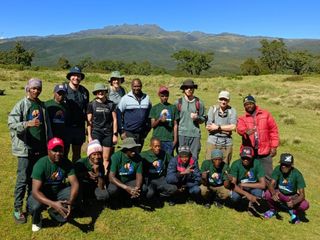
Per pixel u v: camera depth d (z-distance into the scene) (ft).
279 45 365.81
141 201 28.66
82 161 25.77
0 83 96.37
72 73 26.86
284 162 28.09
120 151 26.76
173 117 30.01
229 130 29.86
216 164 28.07
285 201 28.91
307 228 28.60
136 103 28.94
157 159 28.19
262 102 95.55
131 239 24.31
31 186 24.59
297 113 78.69
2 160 34.12
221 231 26.50
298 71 361.71
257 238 26.25
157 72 322.75
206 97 97.19
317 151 51.11
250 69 320.91
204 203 29.71
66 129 27.14
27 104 22.93
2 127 46.50
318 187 38.14
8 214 25.07
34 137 23.36
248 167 28.55
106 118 28.17
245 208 30.07
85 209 26.48
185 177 28.32
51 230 23.81
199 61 423.23
